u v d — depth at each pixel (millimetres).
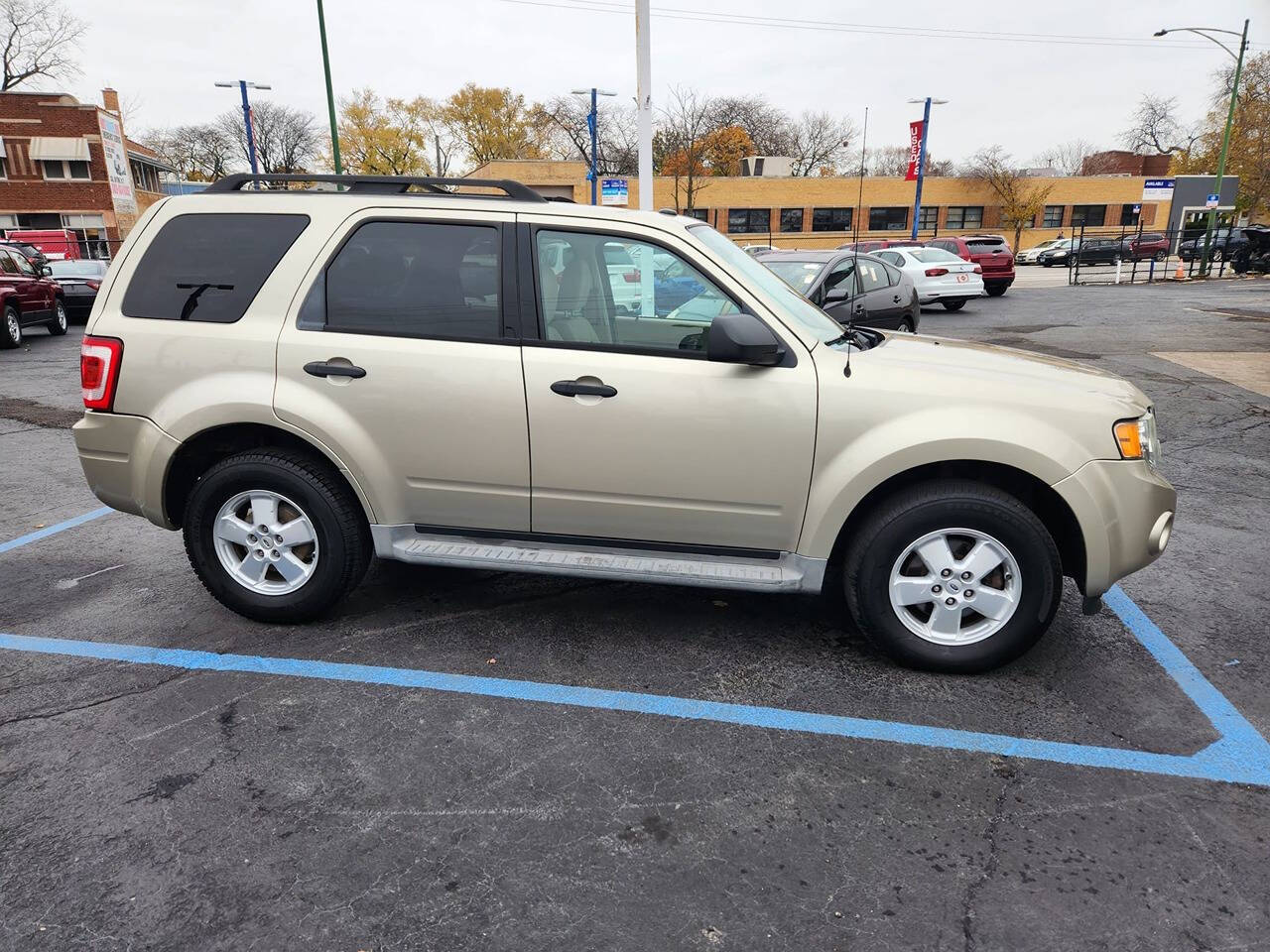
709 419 3242
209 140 74812
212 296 3553
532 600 4105
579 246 3365
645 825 2508
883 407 3164
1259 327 14930
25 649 3600
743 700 3203
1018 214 51531
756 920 2146
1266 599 4129
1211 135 44781
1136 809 2588
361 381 3432
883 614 3328
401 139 72938
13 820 2506
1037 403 3150
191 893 2225
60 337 15664
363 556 3715
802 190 49406
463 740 2938
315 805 2584
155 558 4680
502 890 2246
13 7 50469
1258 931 2117
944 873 2320
